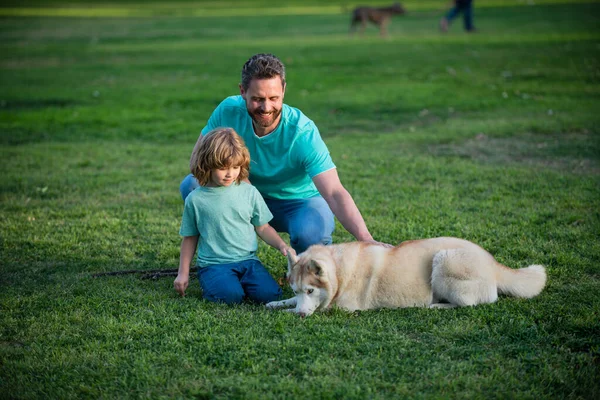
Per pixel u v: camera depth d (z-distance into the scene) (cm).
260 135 456
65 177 792
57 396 314
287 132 448
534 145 888
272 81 416
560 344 354
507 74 1455
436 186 707
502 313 390
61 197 712
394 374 327
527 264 479
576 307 399
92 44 2406
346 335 367
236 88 1424
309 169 450
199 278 442
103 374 333
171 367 338
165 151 934
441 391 309
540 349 347
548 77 1403
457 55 1780
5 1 5484
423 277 408
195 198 432
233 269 433
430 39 2216
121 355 352
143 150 943
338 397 306
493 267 410
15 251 545
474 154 859
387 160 834
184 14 4031
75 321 399
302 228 461
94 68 1797
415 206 638
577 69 1470
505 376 320
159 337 374
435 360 340
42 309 419
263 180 471
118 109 1237
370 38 2369
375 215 618
